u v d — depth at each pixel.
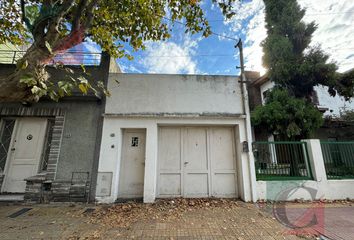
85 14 4.11
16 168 5.39
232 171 5.85
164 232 3.45
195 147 5.99
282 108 7.94
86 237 3.22
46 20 3.37
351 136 10.20
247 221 3.96
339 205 4.95
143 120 5.68
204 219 4.05
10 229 3.49
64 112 5.57
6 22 4.81
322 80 8.82
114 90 5.88
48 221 3.87
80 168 5.26
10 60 7.07
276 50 9.56
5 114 5.41
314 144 5.75
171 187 5.70
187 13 4.98
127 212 4.43
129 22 5.30
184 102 5.96
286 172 5.66
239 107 6.04
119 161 5.57
